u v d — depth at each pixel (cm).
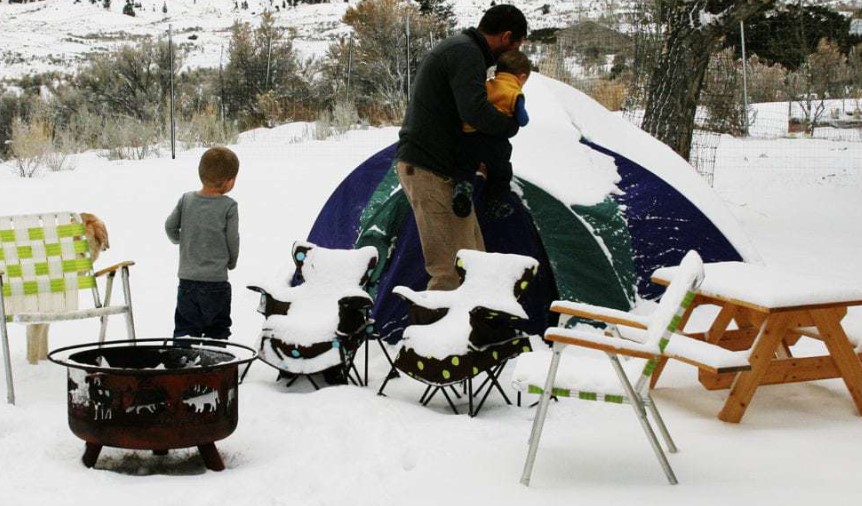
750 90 2303
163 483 410
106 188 1284
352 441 465
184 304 607
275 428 485
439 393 569
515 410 529
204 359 471
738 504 386
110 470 441
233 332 716
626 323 462
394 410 509
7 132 1989
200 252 604
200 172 608
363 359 645
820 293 505
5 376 595
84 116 1938
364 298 559
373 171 742
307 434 476
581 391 416
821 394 561
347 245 728
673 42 1191
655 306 707
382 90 2186
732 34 2403
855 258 937
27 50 4631
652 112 1212
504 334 532
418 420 498
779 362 517
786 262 916
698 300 579
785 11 2406
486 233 698
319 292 597
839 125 2045
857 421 509
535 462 438
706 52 1188
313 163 1465
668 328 403
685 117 1202
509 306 521
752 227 1102
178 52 3581
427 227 595
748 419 512
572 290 688
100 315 586
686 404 540
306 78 2314
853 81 2341
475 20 3956
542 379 425
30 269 605
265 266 912
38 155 1525
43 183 1334
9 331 725
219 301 608
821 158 1622
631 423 502
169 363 478
